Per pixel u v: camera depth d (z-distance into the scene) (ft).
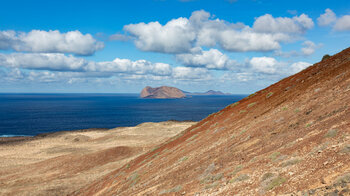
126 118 634.43
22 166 191.62
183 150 90.02
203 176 48.03
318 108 52.49
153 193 54.19
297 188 25.98
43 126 492.54
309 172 28.25
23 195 125.18
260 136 55.93
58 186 136.67
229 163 48.34
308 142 37.47
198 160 63.46
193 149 83.46
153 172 80.53
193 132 125.90
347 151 27.48
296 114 57.41
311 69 110.11
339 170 24.72
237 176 38.65
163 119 611.06
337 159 27.30
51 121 570.05
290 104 70.38
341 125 36.37
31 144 287.28
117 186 92.02
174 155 89.45
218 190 37.40
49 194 126.31
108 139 299.99
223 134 81.76
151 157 113.70
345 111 41.22
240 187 34.37
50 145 281.33
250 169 39.24
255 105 104.83
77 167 180.65
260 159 41.42
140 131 333.42
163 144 150.30
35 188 135.44
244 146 54.80
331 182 23.04
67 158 200.85
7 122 546.26
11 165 196.85
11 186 144.25
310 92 70.28
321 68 94.84
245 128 71.82
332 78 70.23
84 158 197.06
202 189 40.88
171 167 72.90
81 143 290.76
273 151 42.22
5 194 128.26
